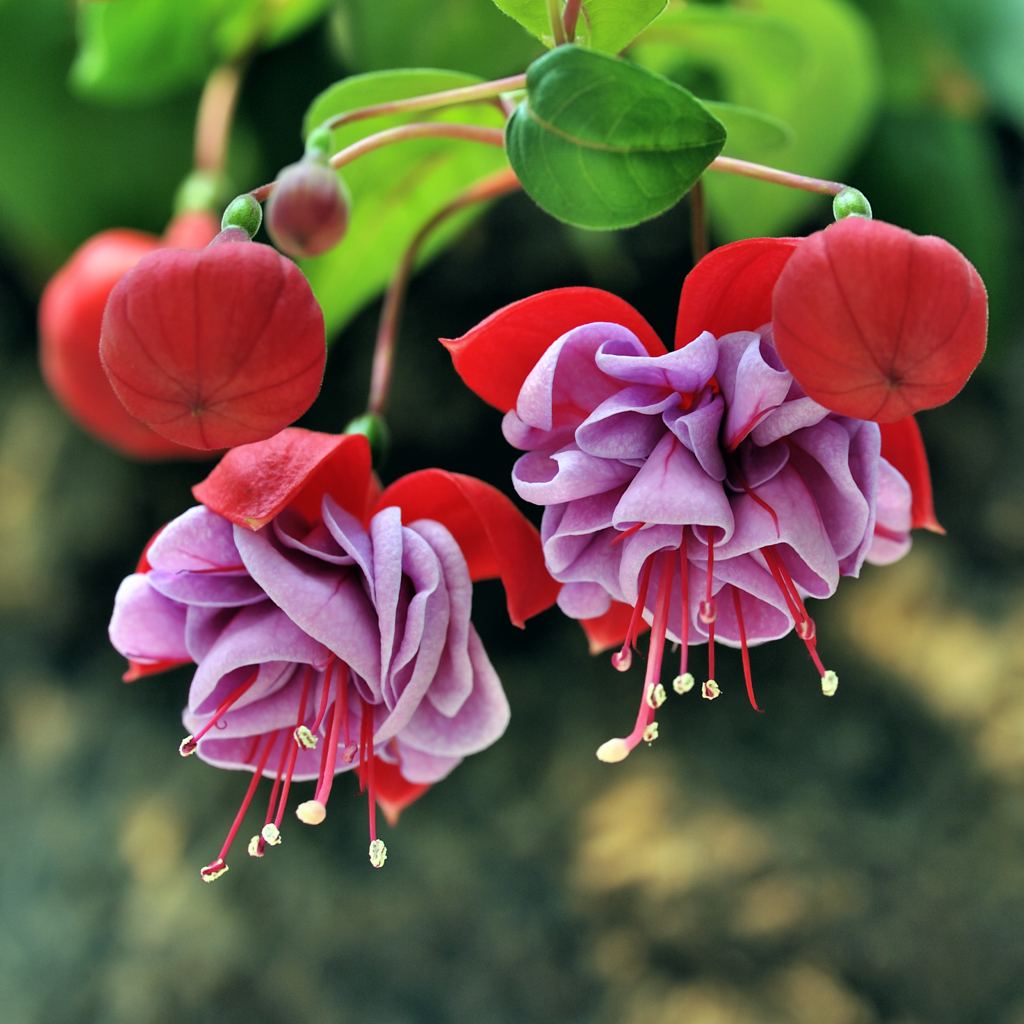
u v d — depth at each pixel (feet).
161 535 1.40
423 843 2.21
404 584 1.41
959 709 2.10
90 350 1.89
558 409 1.40
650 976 2.06
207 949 2.21
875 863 2.03
